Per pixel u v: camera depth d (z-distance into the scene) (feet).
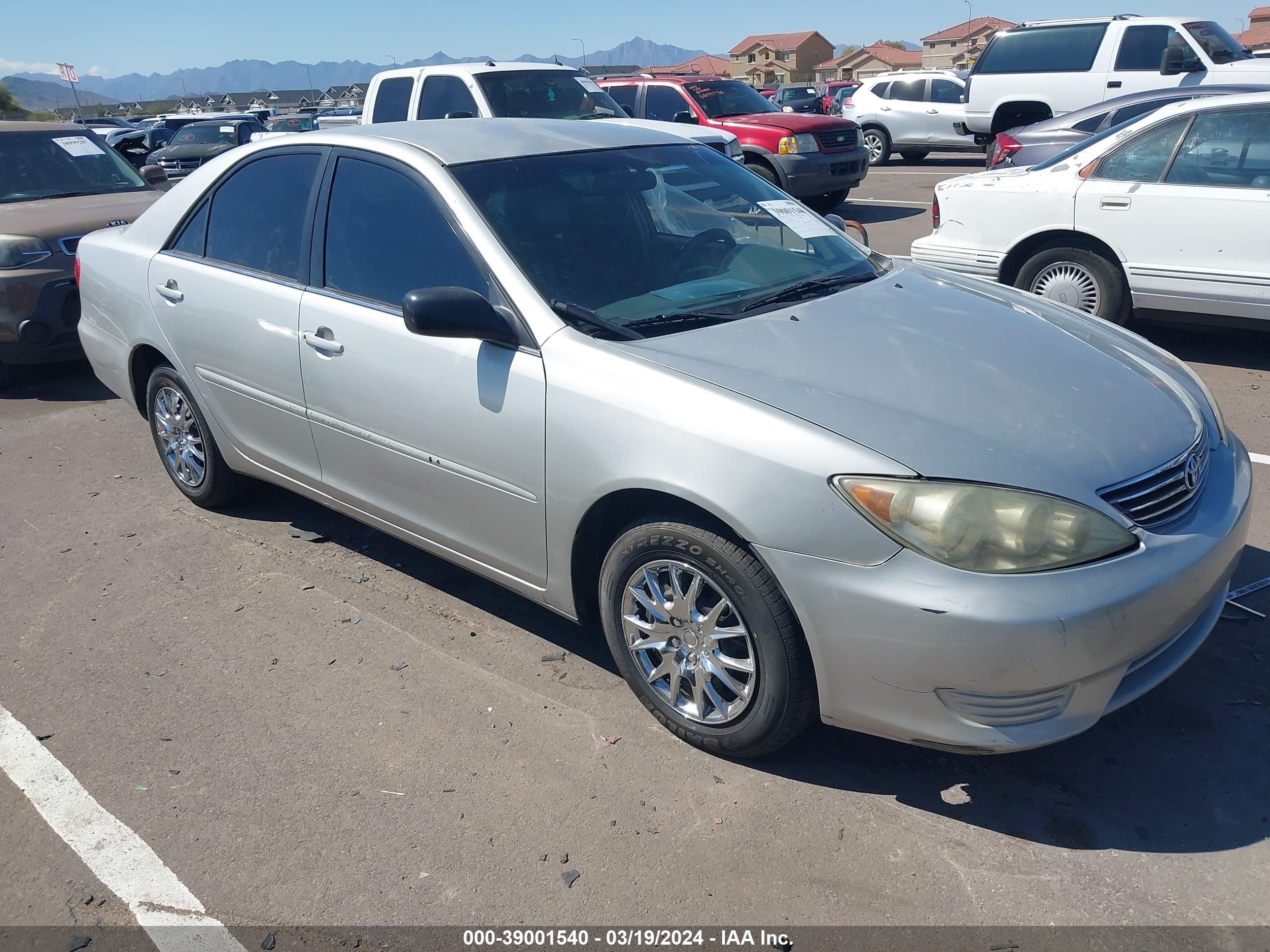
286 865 8.57
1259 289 19.12
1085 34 47.78
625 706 10.57
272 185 13.20
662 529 9.18
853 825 8.80
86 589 13.50
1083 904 7.89
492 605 12.73
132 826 9.10
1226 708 10.14
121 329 15.48
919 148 63.77
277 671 11.41
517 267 10.43
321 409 12.26
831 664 8.45
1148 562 8.17
